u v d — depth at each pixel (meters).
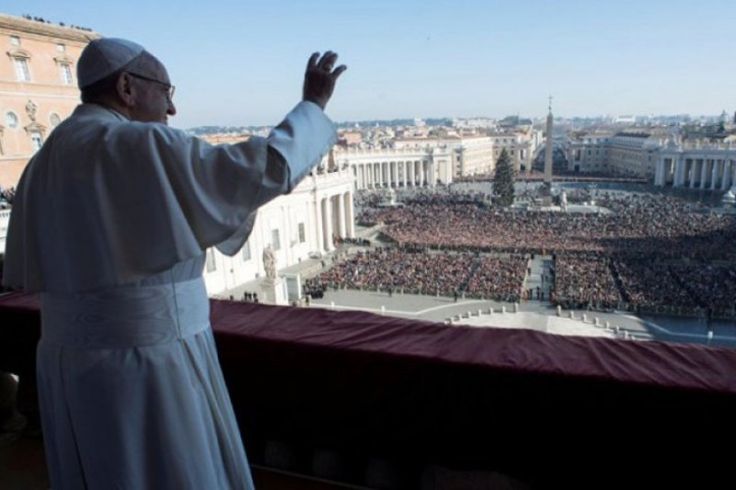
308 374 4.00
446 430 3.70
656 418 3.21
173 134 2.30
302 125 2.38
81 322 2.45
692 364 3.40
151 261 2.23
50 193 2.39
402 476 4.06
